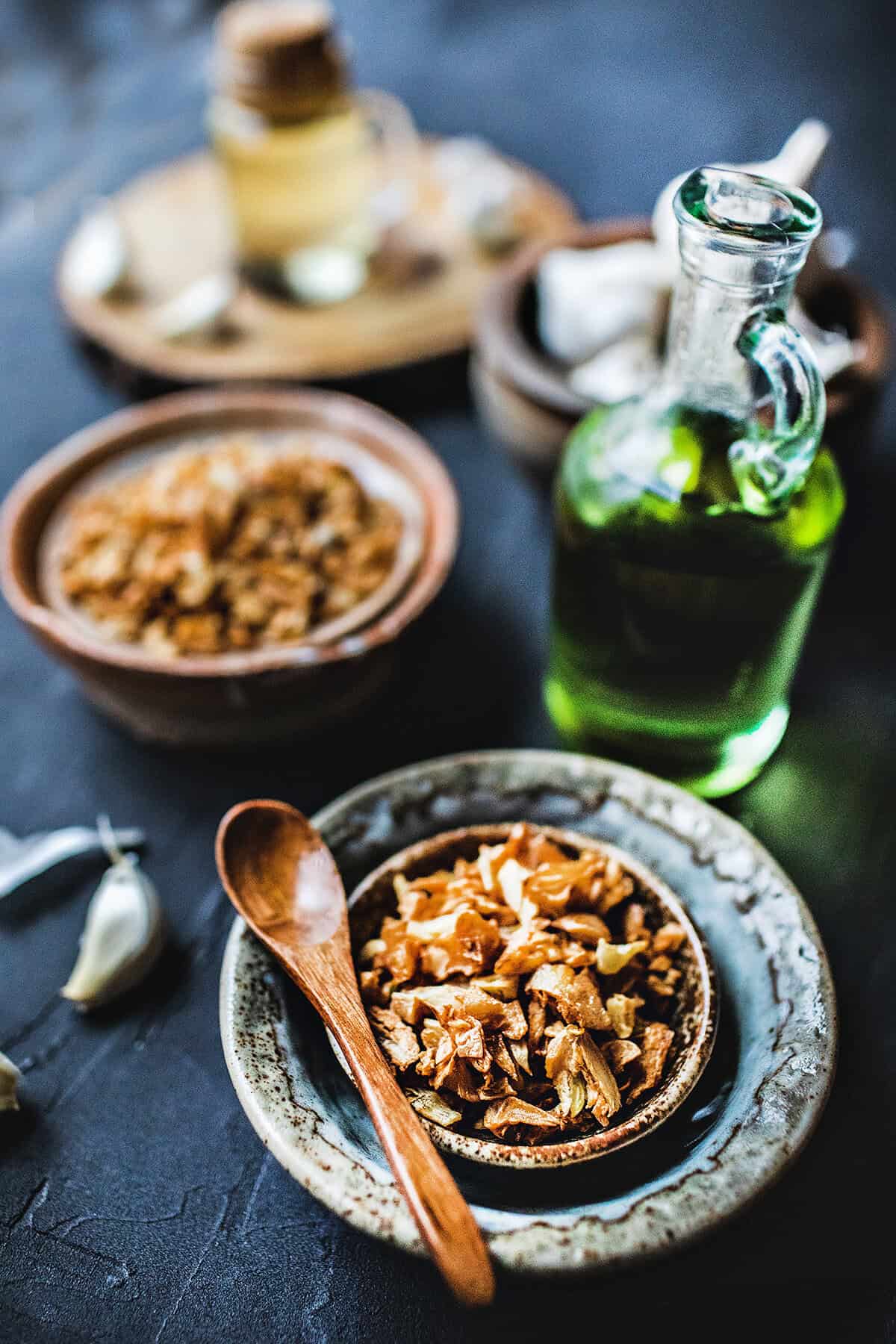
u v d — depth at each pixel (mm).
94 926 433
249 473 504
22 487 513
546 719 501
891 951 438
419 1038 383
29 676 525
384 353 613
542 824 426
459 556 557
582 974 383
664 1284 377
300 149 626
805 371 383
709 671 437
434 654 523
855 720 500
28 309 687
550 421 510
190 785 486
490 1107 375
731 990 398
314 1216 389
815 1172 395
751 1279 378
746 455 403
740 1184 345
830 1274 378
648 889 402
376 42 937
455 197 719
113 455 532
